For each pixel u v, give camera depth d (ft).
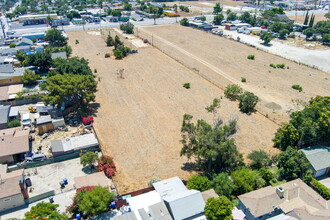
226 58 380.37
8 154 164.25
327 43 461.37
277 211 129.49
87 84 219.41
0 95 243.81
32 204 138.00
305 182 151.33
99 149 180.24
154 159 175.11
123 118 223.71
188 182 144.46
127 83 292.61
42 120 202.08
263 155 168.25
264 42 462.60
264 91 277.44
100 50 406.00
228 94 266.16
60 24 580.71
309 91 279.28
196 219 123.65
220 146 143.74
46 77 273.95
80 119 220.02
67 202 138.41
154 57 376.48
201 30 543.80
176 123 217.15
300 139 177.06
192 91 275.39
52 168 164.86
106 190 129.39
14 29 538.88
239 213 131.13
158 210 126.21
